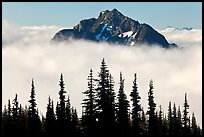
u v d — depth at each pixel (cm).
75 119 8562
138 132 8250
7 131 8625
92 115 7112
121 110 7775
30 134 8681
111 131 7131
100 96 7100
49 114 8675
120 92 7850
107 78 7150
